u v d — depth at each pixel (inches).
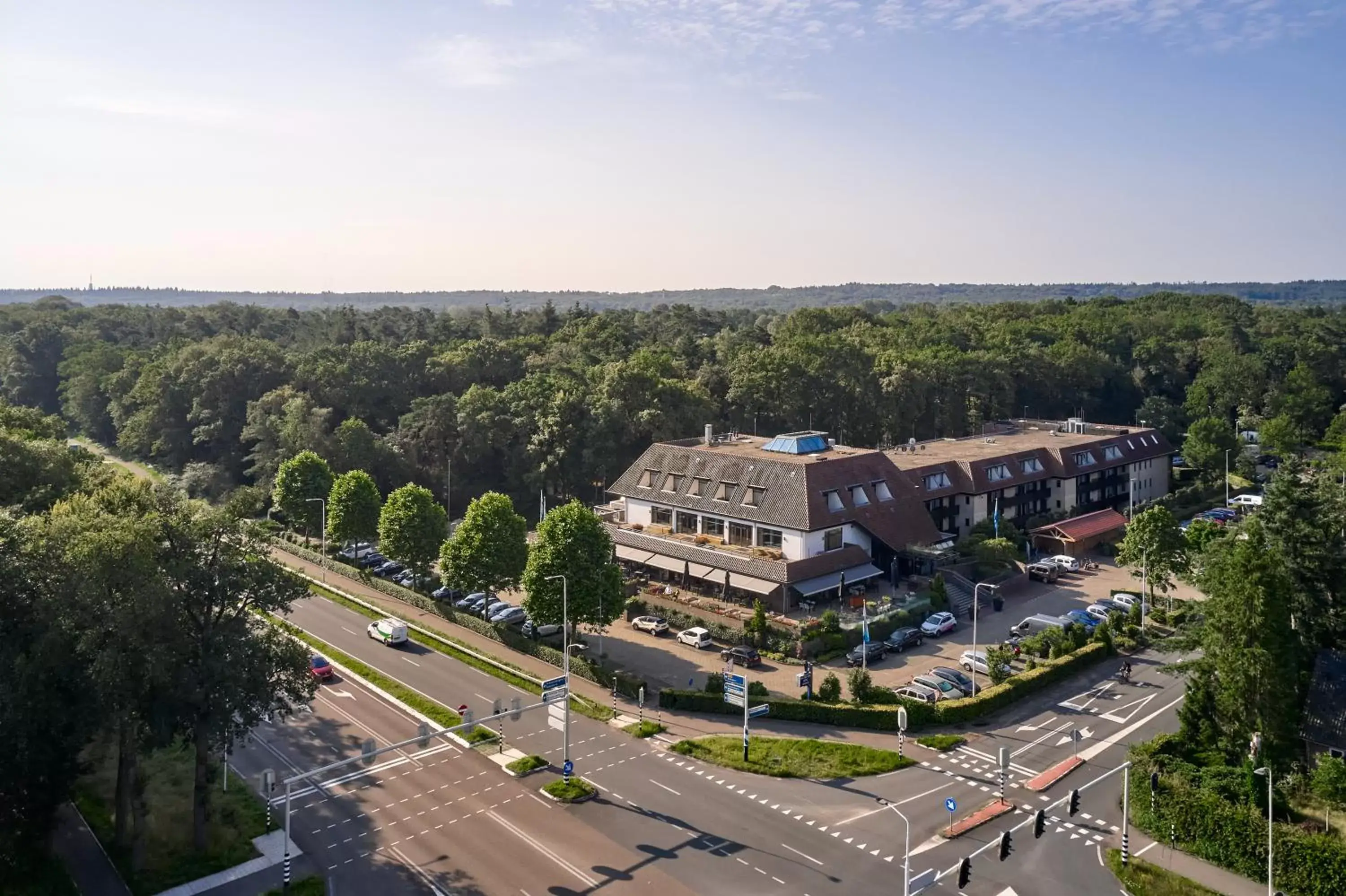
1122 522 4229.8
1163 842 1747.0
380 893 1578.5
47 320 7864.2
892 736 2234.3
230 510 1775.3
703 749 2145.7
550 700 1978.3
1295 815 1749.5
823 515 3282.5
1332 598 2242.9
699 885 1590.8
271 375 5393.7
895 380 5472.4
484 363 5920.3
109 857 1705.2
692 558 3376.0
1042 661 2682.1
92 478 2780.5
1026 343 6865.2
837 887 1583.4
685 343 7165.4
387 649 2878.9
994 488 4028.1
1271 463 5753.0
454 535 3203.7
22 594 1689.2
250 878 1633.9
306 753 2149.4
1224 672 1872.5
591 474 4734.3
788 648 2805.1
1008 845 1534.2
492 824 1817.2
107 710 1595.7
